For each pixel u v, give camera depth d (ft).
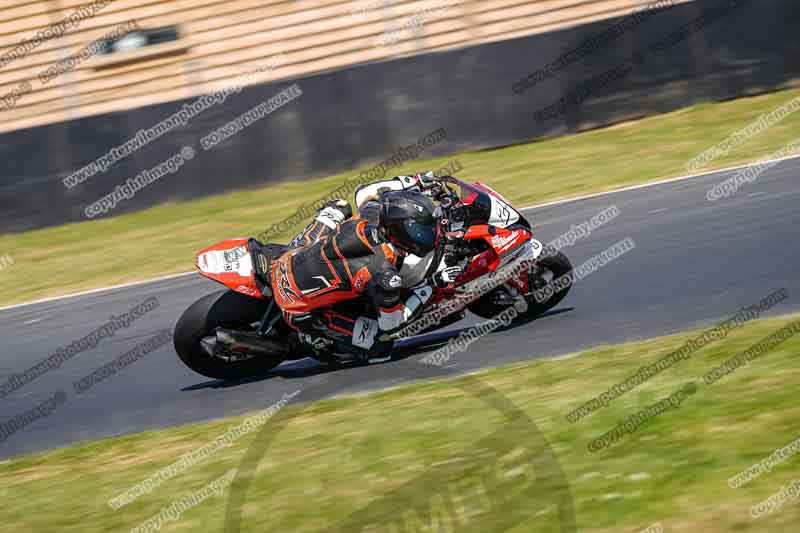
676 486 50.16
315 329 76.48
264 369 81.46
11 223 146.92
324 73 148.97
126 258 129.80
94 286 120.78
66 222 147.95
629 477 52.06
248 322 78.48
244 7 195.11
